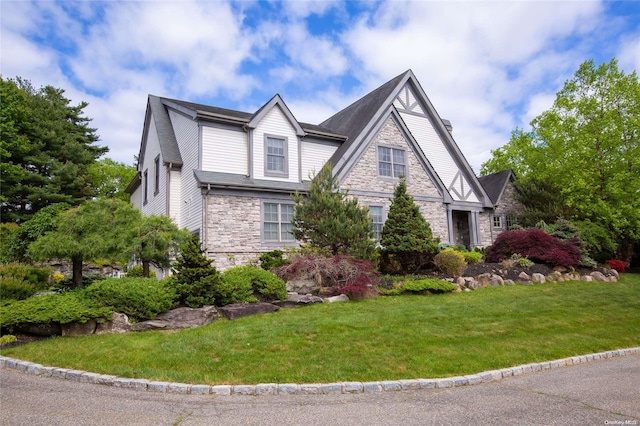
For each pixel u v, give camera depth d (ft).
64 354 23.79
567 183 72.90
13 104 90.17
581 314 36.14
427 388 19.63
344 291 39.45
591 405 17.24
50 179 94.94
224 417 15.84
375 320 30.73
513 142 127.85
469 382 20.34
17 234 48.16
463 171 75.51
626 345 28.68
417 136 71.05
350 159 59.82
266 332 27.14
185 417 15.85
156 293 30.12
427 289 42.78
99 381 20.08
